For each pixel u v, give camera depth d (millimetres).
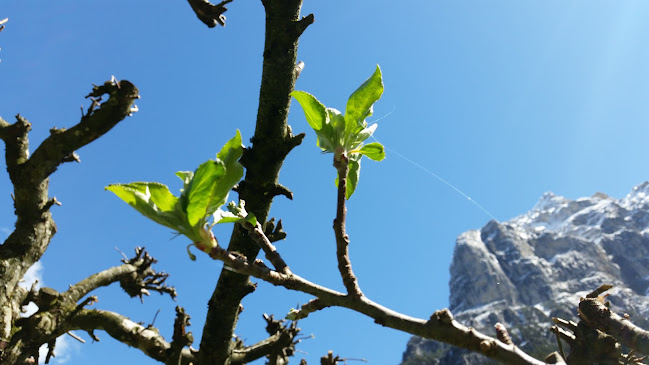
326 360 5008
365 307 1729
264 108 4098
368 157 2051
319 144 2084
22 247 6219
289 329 6145
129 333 6262
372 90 2027
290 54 4027
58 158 6004
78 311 6477
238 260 1721
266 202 4180
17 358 5887
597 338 1854
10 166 6156
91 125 5785
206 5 3422
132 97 5781
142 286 7449
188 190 1602
